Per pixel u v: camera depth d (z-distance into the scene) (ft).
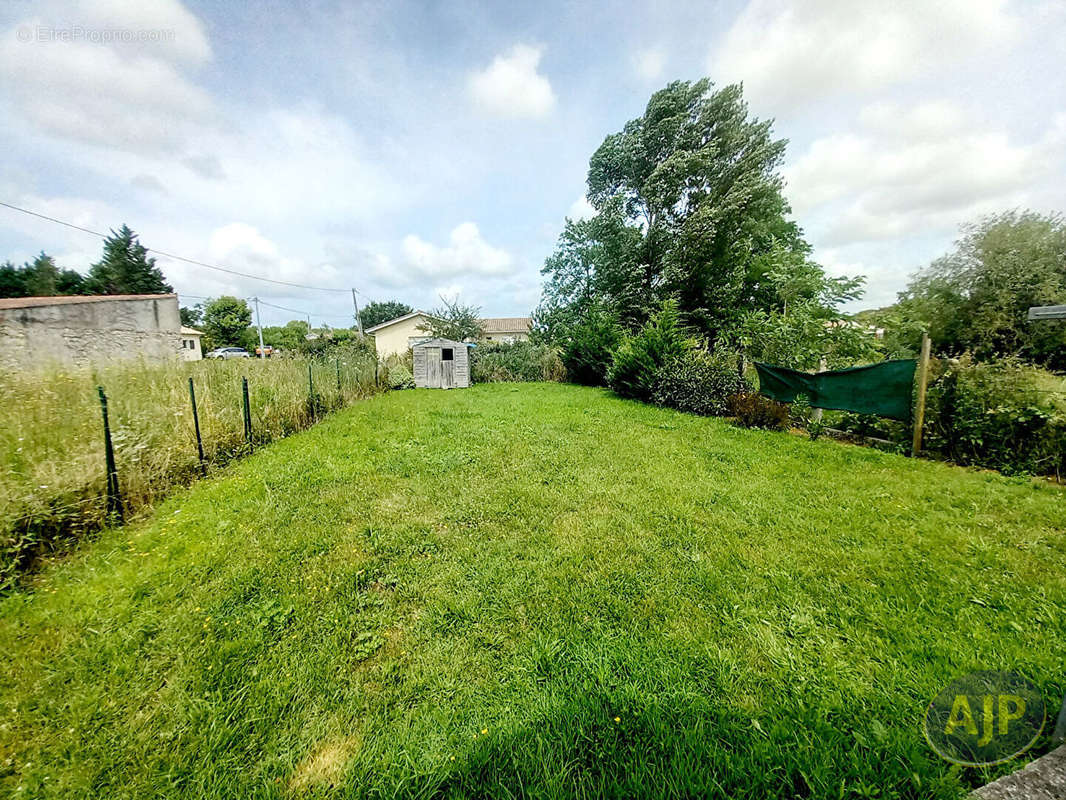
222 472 15.31
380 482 14.55
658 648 6.63
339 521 11.46
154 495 12.32
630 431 23.31
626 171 59.11
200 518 11.34
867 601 7.75
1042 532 10.26
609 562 9.35
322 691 5.90
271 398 21.63
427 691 5.90
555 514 11.97
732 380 28.71
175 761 4.87
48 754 4.94
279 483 14.28
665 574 8.83
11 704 5.53
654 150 56.90
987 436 15.69
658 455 18.07
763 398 25.75
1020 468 14.67
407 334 102.78
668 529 10.93
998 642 6.54
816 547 9.85
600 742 5.01
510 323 122.31
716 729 5.16
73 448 11.32
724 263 53.31
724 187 51.88
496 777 4.63
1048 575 8.45
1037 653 6.26
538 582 8.61
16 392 13.12
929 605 7.58
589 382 56.18
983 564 8.92
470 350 61.26
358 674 6.21
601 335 51.47
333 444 20.04
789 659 6.31
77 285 94.99
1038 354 25.30
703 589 8.27
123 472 11.60
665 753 4.87
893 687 5.72
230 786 4.67
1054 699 5.44
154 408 14.79
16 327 28.58
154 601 7.80
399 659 6.54
